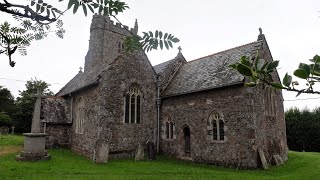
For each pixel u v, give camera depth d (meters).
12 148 21.20
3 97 45.12
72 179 11.21
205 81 19.33
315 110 31.33
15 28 2.10
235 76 17.27
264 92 18.67
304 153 24.03
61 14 2.19
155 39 2.74
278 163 17.67
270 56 20.25
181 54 25.34
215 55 21.81
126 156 19.09
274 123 19.47
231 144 16.75
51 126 23.23
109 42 31.17
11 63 2.14
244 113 16.33
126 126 19.52
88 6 2.25
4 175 12.05
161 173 13.93
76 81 27.23
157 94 22.03
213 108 18.09
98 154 17.06
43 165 14.81
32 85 44.34
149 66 22.05
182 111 20.23
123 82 19.86
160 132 21.72
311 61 1.65
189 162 18.58
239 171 15.27
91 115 19.34
